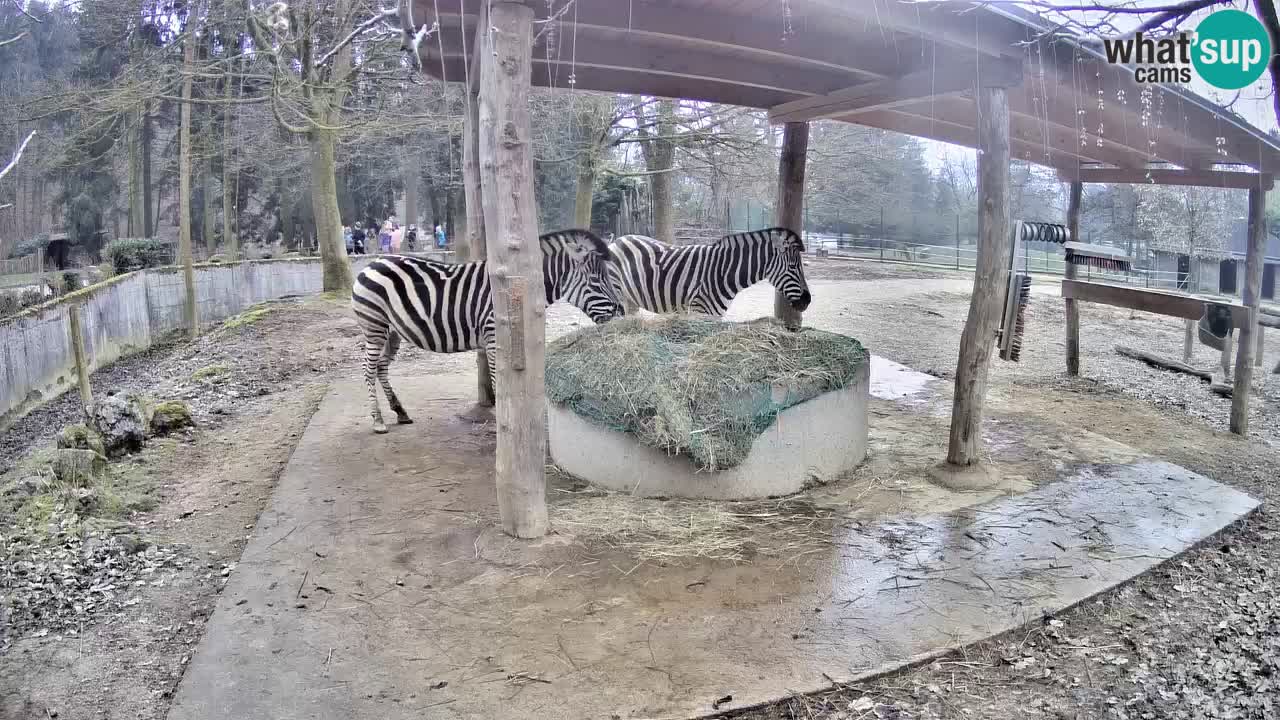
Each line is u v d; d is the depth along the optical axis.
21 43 14.80
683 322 6.23
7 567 4.20
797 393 5.14
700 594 3.81
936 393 8.02
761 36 5.12
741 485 5.02
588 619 3.59
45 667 3.36
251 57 13.09
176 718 2.88
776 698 3.01
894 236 28.52
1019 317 7.29
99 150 21.11
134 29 15.26
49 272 15.42
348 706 2.97
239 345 11.00
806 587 3.88
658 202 16.42
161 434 6.81
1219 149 6.52
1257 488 5.62
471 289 6.33
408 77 12.55
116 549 4.48
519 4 3.91
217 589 4.09
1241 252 16.58
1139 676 3.25
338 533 4.52
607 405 5.14
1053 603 3.75
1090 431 6.83
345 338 11.23
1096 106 5.89
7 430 8.62
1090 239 21.52
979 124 5.21
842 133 18.75
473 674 3.17
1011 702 3.07
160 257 17.53
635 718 2.89
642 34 5.14
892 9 4.38
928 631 3.49
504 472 4.36
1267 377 9.88
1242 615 3.74
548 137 15.36
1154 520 4.75
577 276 6.76
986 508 4.93
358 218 29.67
